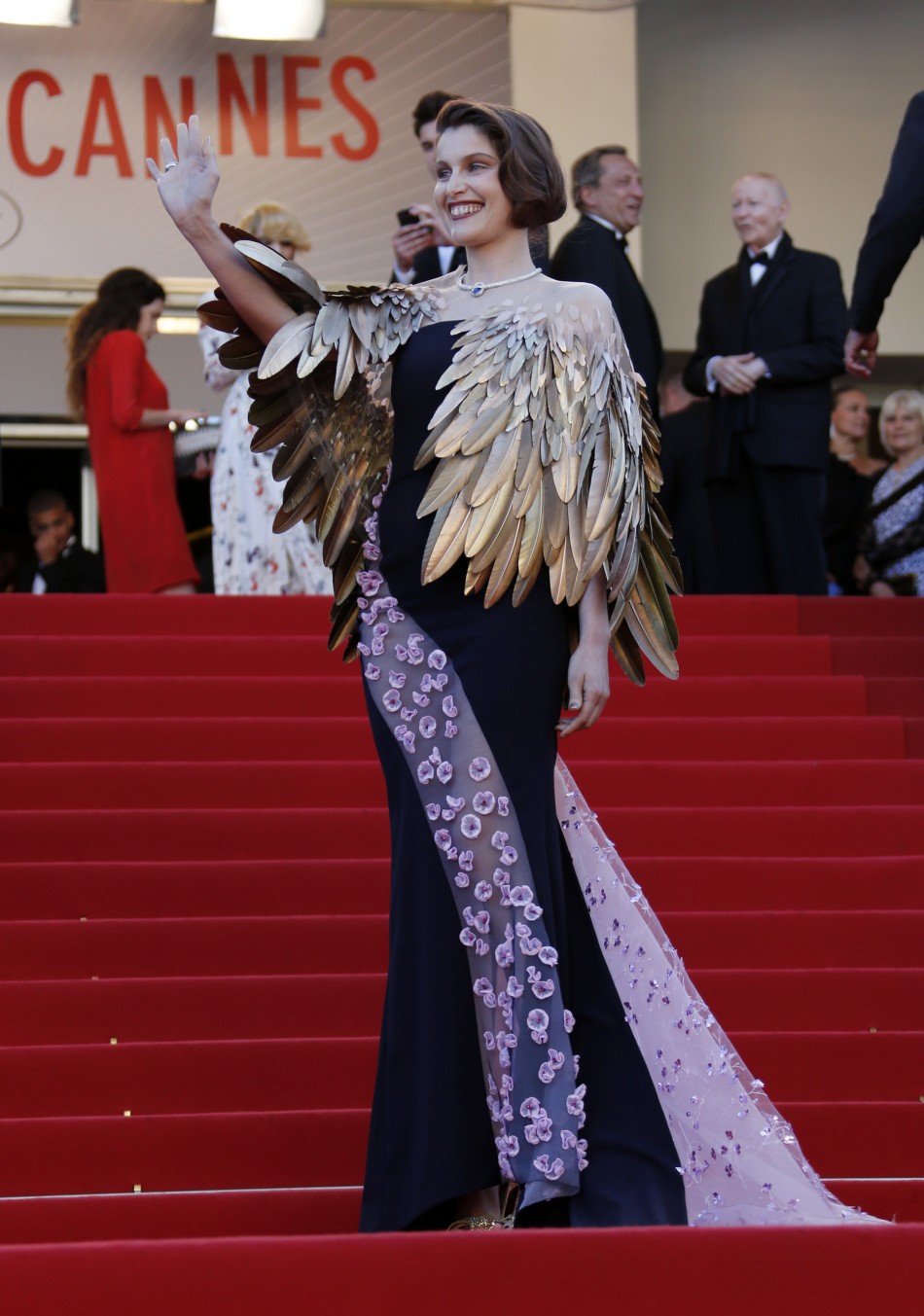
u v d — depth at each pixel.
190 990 9.15
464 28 22.41
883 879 10.57
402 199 22.27
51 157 21.83
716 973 9.41
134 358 16.36
